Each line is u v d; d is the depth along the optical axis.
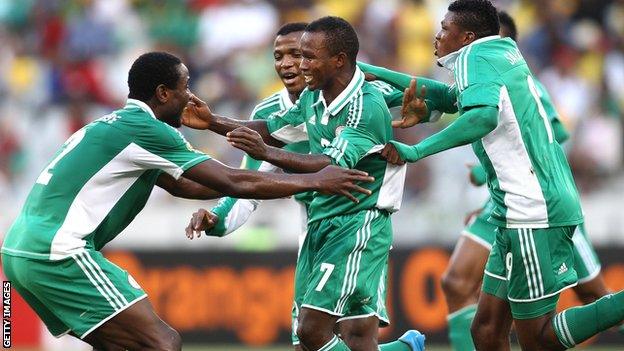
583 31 52.28
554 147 22.78
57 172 21.59
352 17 53.09
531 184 22.22
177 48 54.19
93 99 52.81
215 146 45.94
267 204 39.97
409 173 42.47
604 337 38.62
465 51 22.38
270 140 24.30
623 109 49.66
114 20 54.91
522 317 22.73
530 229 22.30
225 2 54.81
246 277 39.44
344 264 22.14
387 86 24.53
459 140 21.45
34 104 52.78
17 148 50.72
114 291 21.42
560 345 22.50
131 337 21.50
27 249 21.36
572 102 48.34
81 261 21.36
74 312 21.47
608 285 37.81
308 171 21.64
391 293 38.47
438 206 40.38
